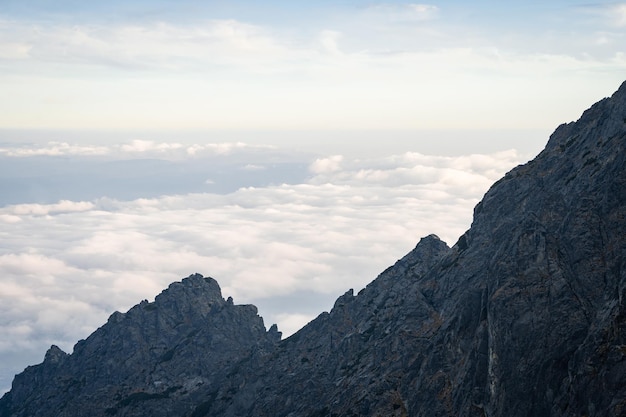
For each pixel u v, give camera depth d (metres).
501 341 70.06
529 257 74.44
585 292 71.31
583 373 60.06
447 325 88.31
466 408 73.44
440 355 85.81
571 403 60.31
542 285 71.44
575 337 65.81
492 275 76.62
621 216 76.25
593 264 73.50
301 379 113.50
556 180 95.62
